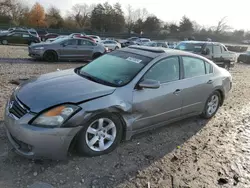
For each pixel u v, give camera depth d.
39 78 3.85
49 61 13.23
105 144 3.52
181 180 3.15
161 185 3.02
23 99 3.18
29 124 2.95
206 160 3.68
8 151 3.39
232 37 72.06
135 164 3.40
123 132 3.69
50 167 3.14
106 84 3.65
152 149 3.85
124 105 3.48
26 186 2.78
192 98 4.60
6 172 2.98
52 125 2.96
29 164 3.16
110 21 71.56
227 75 5.55
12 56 14.30
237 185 3.16
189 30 78.88
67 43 13.53
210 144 4.22
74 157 3.38
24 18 62.81
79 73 4.16
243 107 6.68
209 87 4.95
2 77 7.80
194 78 4.61
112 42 27.44
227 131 4.85
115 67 4.09
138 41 34.69
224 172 3.42
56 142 2.99
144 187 2.95
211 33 75.38
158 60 4.05
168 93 4.07
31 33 26.11
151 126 4.04
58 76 3.91
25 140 2.93
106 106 3.29
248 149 4.14
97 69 4.18
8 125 3.15
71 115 3.03
